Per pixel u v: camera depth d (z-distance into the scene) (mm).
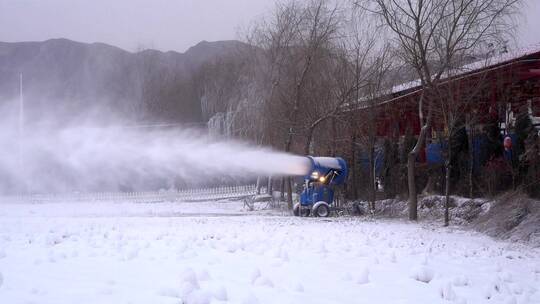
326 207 26391
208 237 14164
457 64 23344
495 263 11797
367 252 12031
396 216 25641
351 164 31875
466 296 8289
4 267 8914
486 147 24484
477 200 22453
